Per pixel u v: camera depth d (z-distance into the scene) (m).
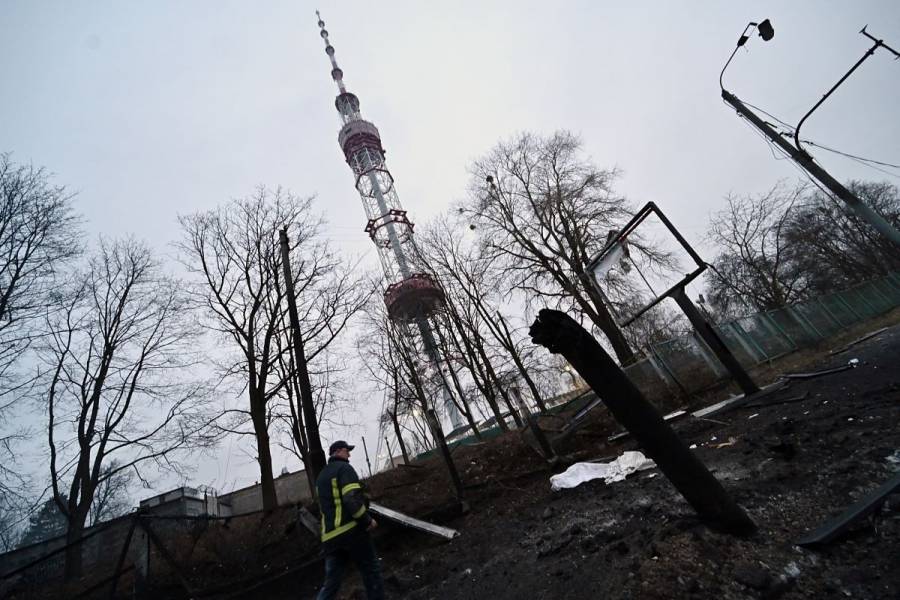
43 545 13.80
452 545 5.53
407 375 23.56
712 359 12.20
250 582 5.97
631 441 8.04
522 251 21.50
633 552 3.12
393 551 6.10
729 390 10.33
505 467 9.19
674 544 2.81
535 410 20.95
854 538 2.37
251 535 7.80
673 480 2.94
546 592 3.16
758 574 2.25
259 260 15.75
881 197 30.19
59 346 13.35
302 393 7.81
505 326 20.56
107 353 13.99
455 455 13.09
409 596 4.23
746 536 2.70
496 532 5.41
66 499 13.74
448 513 6.79
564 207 20.88
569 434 9.42
